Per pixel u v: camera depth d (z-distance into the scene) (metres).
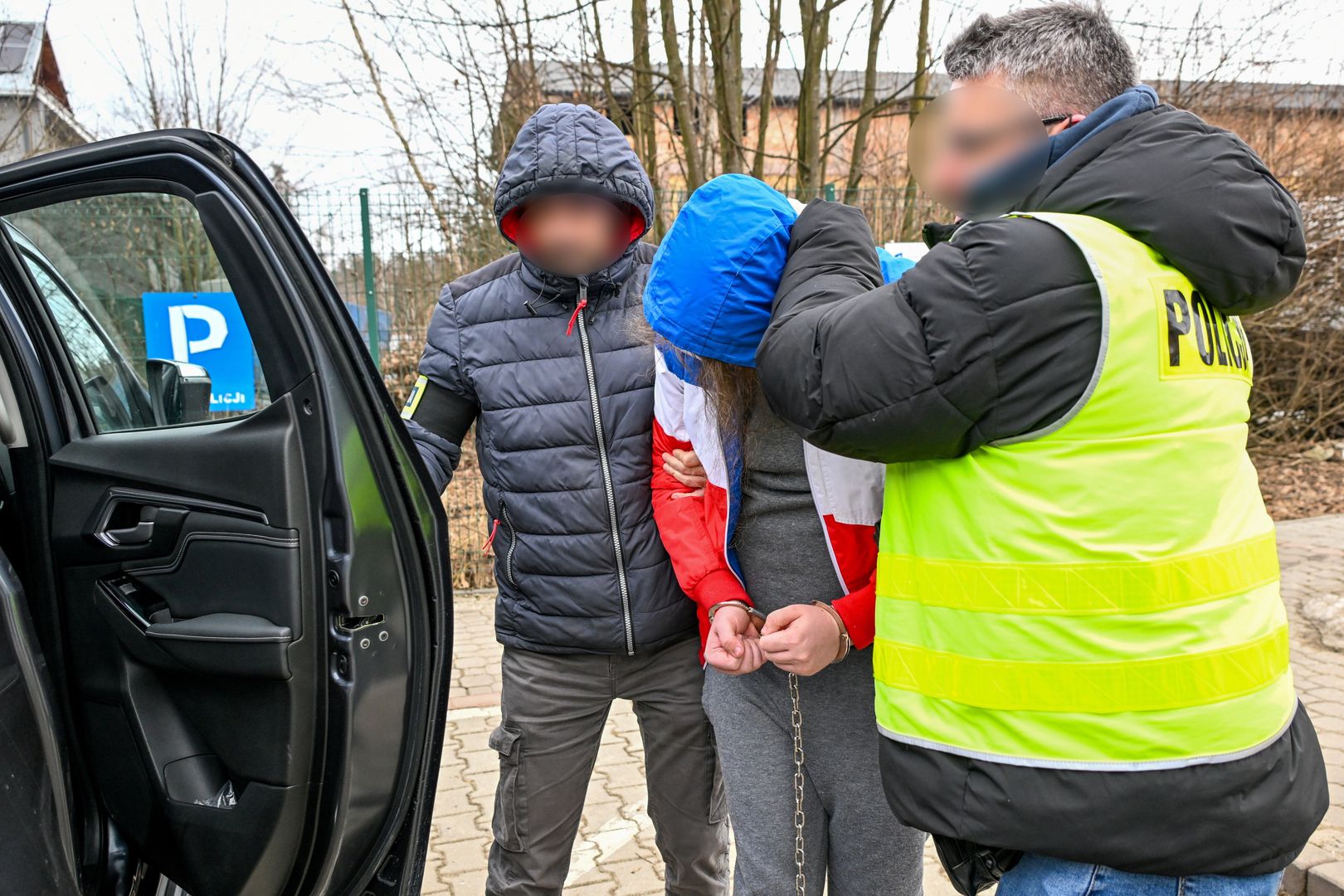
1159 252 1.13
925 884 2.63
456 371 1.94
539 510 1.88
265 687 1.35
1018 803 1.13
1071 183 1.16
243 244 1.29
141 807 1.45
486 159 8.48
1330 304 7.35
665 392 1.76
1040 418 1.12
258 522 1.33
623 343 1.88
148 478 1.40
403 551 1.41
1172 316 1.12
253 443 1.33
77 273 1.90
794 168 9.02
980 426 1.15
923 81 8.12
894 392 1.15
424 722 1.45
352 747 1.35
